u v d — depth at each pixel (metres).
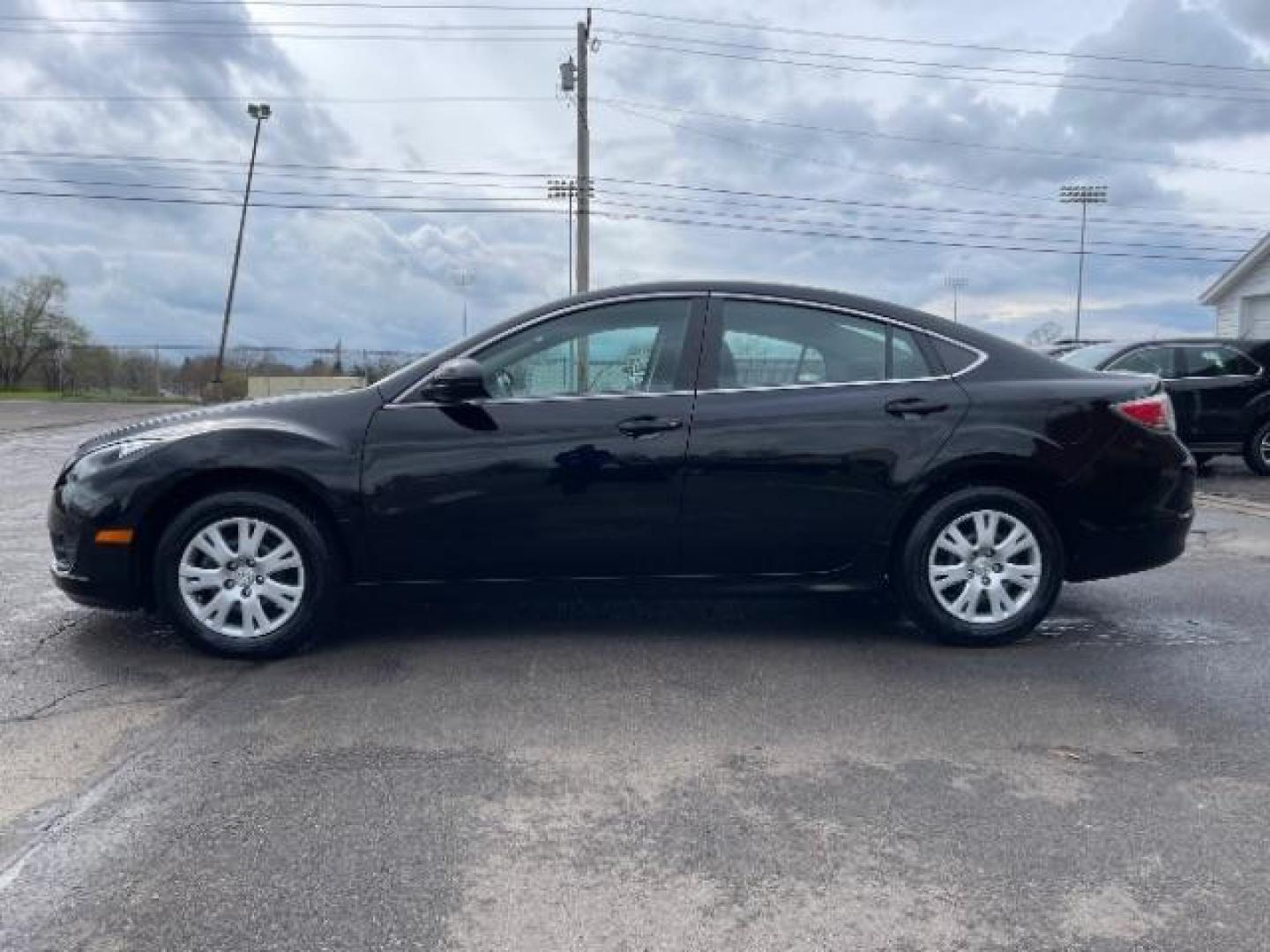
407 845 2.92
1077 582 5.00
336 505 4.48
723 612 5.41
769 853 2.88
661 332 4.69
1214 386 11.48
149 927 2.51
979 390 4.69
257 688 4.21
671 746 3.63
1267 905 2.63
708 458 4.54
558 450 4.51
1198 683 4.34
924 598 4.72
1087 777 3.40
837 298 4.79
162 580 4.50
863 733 3.77
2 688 4.20
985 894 2.68
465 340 4.68
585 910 2.60
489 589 4.63
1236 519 8.64
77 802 3.17
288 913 2.57
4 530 8.09
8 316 42.41
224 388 35.31
